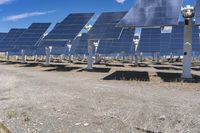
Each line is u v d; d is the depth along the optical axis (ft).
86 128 27.37
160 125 28.07
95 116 31.68
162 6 68.44
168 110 34.42
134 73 93.25
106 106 36.58
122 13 107.24
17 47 141.28
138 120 29.89
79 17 113.70
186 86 59.00
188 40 74.64
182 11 74.08
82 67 124.16
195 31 151.43
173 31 153.99
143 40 150.00
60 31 109.70
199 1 65.31
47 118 31.22
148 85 59.93
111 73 92.73
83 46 182.19
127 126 27.76
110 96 44.01
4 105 38.47
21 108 36.40
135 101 39.96
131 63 176.96
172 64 166.91
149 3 70.23
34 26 148.77
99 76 81.05
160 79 73.31
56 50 221.46
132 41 153.79
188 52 74.95
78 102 39.32
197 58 244.63
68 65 142.61
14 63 157.28
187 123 28.71
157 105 37.32
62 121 29.91
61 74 86.43
